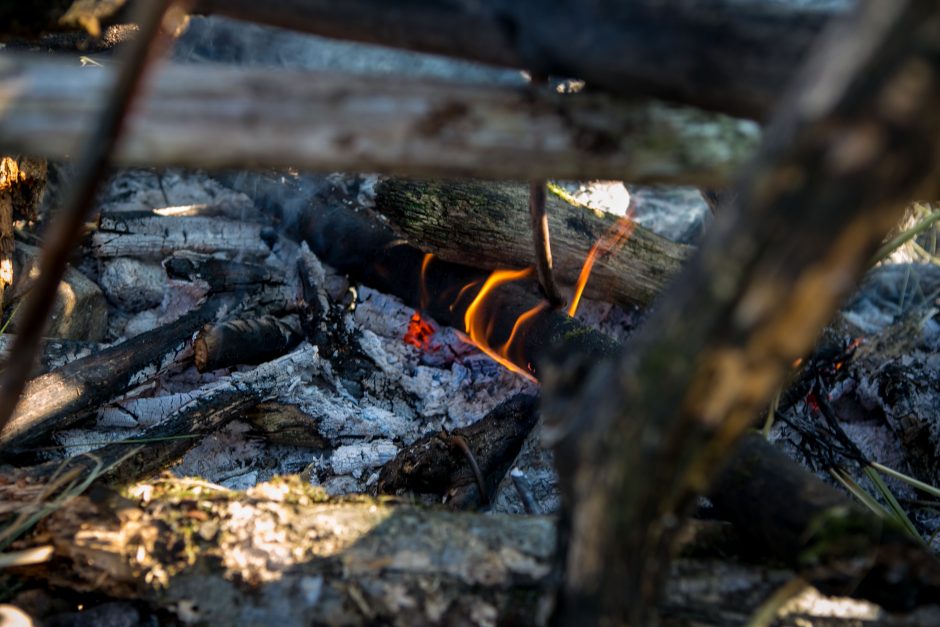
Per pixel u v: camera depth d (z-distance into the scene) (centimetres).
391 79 63
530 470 94
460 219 105
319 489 77
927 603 69
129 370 95
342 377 105
